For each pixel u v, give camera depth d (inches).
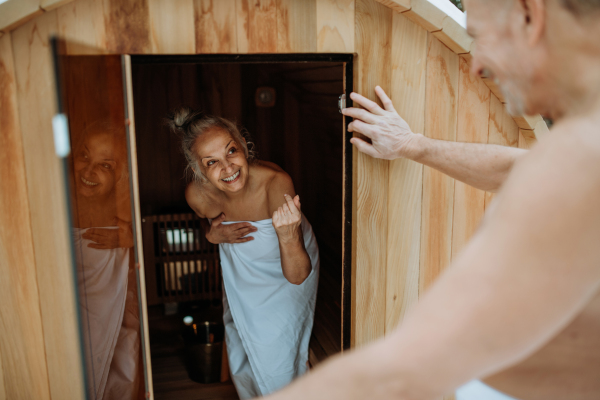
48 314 68.3
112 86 58.3
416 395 22.8
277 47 66.3
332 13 66.9
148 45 62.9
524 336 21.2
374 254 76.6
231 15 64.2
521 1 24.3
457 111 73.9
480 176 60.2
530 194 21.1
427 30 69.8
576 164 20.7
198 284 148.1
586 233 20.4
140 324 68.4
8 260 66.0
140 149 158.7
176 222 146.6
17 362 69.3
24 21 59.3
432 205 76.9
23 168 63.6
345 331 81.0
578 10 21.9
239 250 97.0
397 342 22.5
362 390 23.2
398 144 66.1
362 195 73.9
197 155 88.7
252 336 96.3
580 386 33.3
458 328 21.4
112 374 59.7
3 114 61.9
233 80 162.9
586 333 32.0
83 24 61.1
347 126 72.9
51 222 65.4
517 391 35.4
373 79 69.9
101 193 54.0
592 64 22.5
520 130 76.7
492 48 26.3
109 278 57.1
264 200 96.7
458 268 22.3
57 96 39.6
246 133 95.2
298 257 92.1
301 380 25.1
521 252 20.8
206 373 111.8
